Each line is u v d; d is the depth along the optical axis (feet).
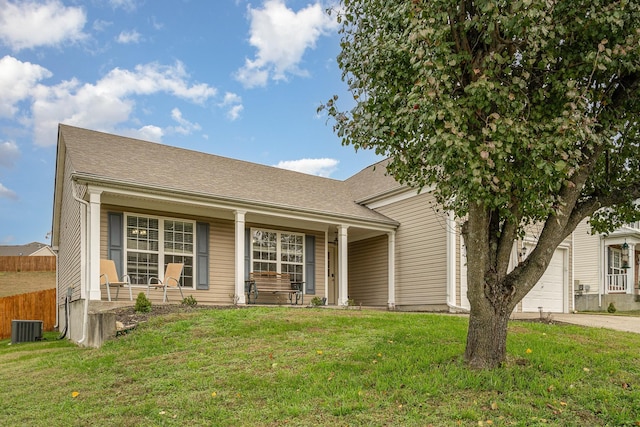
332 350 20.97
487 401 14.89
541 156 14.37
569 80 14.71
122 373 19.19
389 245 50.01
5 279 94.63
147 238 38.55
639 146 18.85
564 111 14.02
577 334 25.63
